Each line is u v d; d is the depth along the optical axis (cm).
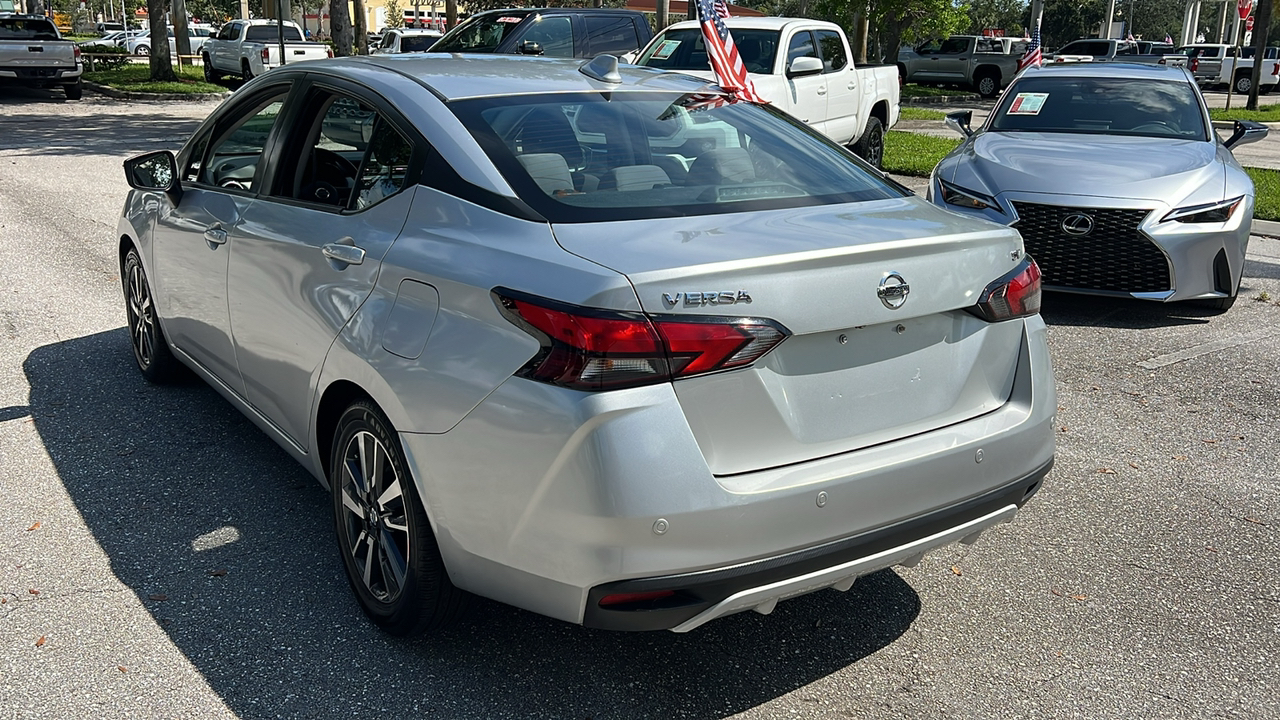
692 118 354
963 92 3422
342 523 329
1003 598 352
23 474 427
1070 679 306
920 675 307
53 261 797
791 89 1176
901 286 272
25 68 2303
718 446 253
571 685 297
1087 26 7344
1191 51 4053
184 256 438
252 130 411
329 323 319
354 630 321
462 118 319
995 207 706
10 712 278
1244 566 378
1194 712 292
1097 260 689
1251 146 1964
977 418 299
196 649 309
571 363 244
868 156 1442
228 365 414
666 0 2100
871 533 271
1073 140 796
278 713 281
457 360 269
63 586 342
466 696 290
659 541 243
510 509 258
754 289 251
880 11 2783
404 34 2638
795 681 302
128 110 2158
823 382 268
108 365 564
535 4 3766
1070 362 620
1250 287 812
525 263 264
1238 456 480
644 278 244
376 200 324
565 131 324
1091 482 450
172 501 406
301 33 2905
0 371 550
